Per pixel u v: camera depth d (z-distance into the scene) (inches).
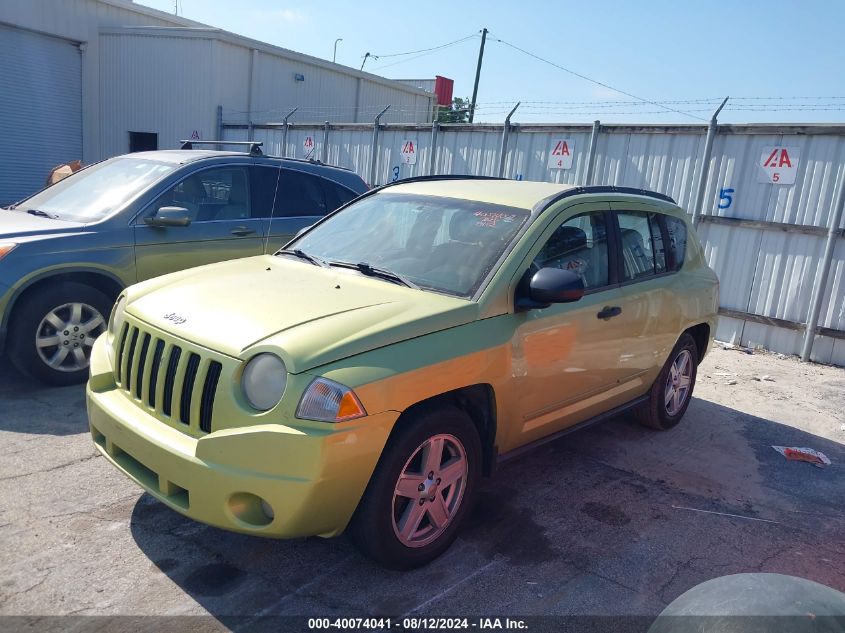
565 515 162.2
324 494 112.8
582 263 170.6
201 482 114.7
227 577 127.2
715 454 209.5
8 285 200.2
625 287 183.8
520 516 159.9
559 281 141.1
